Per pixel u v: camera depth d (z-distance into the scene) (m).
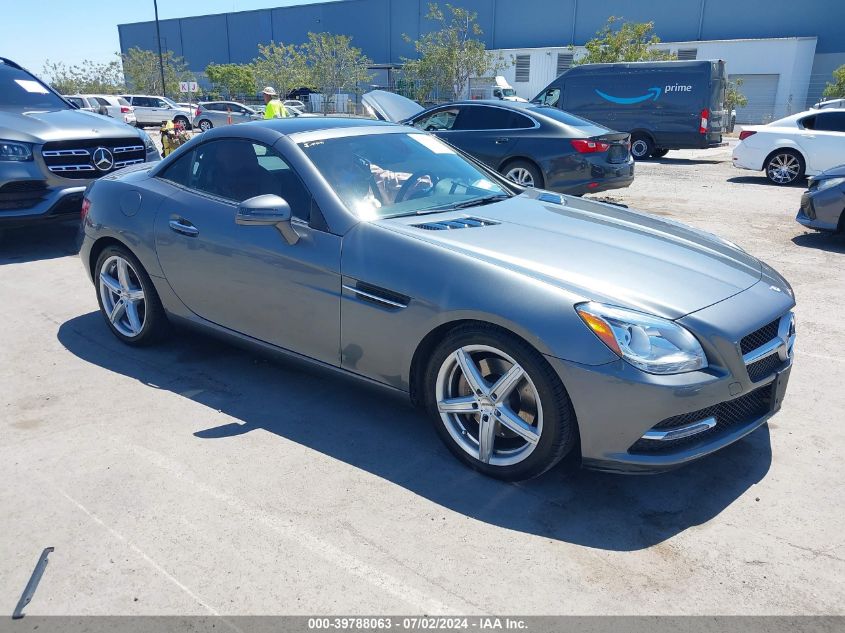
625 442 2.68
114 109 29.02
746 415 2.97
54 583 2.42
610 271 2.97
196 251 3.89
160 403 3.79
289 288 3.49
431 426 3.56
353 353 3.34
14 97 7.65
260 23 54.62
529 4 43.22
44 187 6.90
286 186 3.64
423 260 3.07
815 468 3.17
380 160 3.87
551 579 2.44
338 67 41.75
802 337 4.83
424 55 38.53
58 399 3.83
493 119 9.77
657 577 2.46
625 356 2.62
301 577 2.45
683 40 39.31
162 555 2.56
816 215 7.44
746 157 13.04
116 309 4.58
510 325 2.77
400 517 2.79
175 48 59.88
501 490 2.99
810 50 35.72
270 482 3.03
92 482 3.02
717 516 2.82
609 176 9.22
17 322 5.11
